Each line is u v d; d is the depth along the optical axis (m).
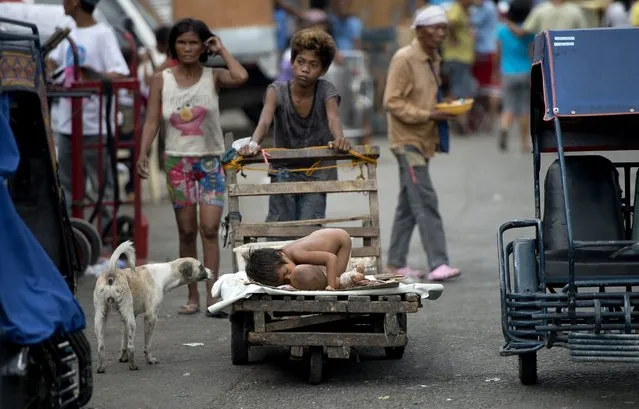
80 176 15.12
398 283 9.27
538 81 9.71
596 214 9.80
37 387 7.39
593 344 8.50
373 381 9.66
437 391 9.27
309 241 9.60
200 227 12.37
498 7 35.56
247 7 26.97
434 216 14.40
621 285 8.88
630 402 8.78
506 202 20.67
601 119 9.79
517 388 9.32
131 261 10.09
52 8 15.52
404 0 34.62
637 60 9.20
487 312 12.52
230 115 36.50
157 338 11.45
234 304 9.22
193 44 12.09
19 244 7.10
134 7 23.83
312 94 11.68
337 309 9.16
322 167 11.49
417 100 14.25
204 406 8.97
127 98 17.88
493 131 33.66
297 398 9.14
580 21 25.98
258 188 11.05
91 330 11.88
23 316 6.94
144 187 23.52
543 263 8.91
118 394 9.33
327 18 31.83
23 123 7.99
